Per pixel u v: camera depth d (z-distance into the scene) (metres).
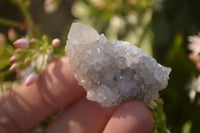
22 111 0.26
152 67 0.22
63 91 0.25
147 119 0.22
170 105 0.31
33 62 0.26
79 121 0.25
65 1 0.47
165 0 0.34
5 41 0.29
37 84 0.25
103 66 0.22
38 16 0.48
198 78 0.28
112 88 0.22
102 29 0.36
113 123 0.23
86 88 0.22
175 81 0.31
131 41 0.33
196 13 0.35
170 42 0.34
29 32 0.29
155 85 0.22
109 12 0.35
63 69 0.25
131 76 0.22
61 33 0.46
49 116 0.28
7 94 0.26
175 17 0.35
